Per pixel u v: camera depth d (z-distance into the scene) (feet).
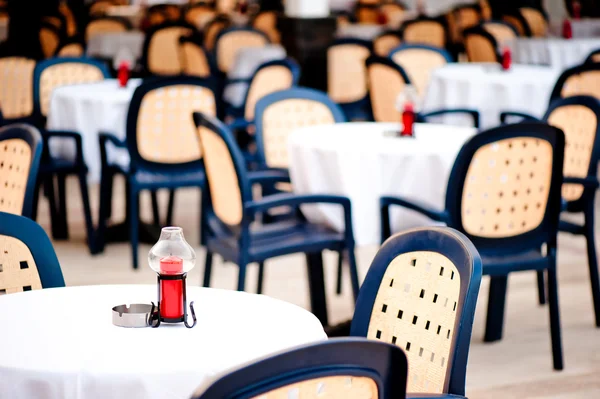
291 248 13.60
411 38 36.52
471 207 12.70
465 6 46.55
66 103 20.35
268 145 18.04
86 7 51.80
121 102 20.07
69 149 20.35
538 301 16.97
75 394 6.10
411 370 7.82
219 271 18.94
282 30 32.76
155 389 6.12
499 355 14.42
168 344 6.62
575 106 15.66
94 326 7.02
